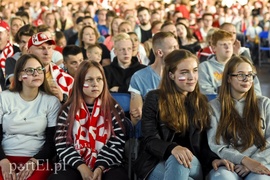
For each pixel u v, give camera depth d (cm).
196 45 766
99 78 346
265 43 1269
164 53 427
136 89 427
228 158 330
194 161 324
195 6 1656
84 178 326
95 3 1519
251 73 342
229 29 632
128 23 721
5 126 349
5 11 1016
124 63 504
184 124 338
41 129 352
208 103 349
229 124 340
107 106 349
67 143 342
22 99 354
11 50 550
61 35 698
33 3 1647
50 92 363
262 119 344
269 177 318
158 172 328
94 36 644
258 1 1762
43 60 418
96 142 344
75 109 345
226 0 1284
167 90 343
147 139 335
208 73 471
